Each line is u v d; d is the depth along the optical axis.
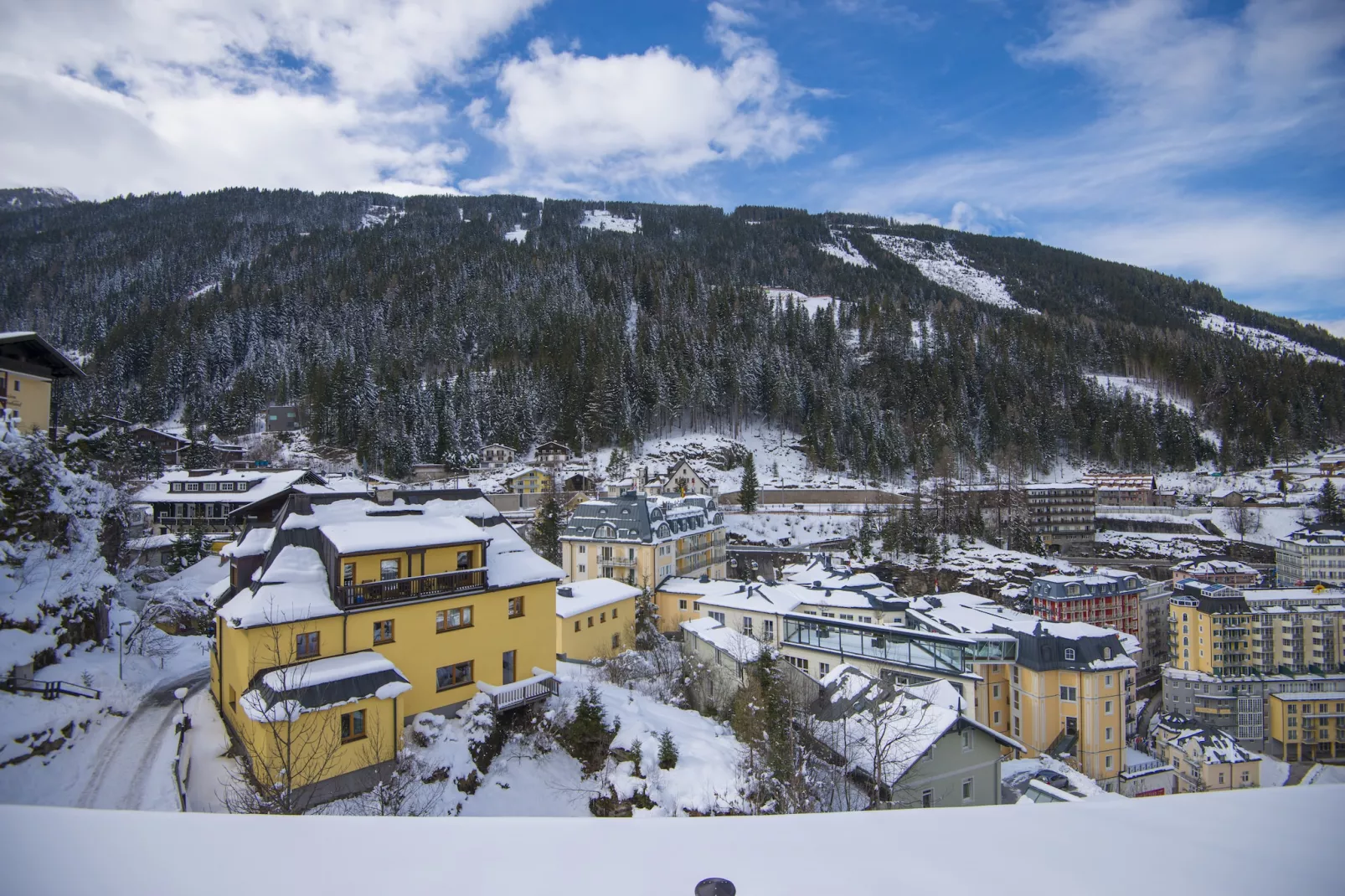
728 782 19.47
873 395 136.12
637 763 20.59
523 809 18.81
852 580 56.06
